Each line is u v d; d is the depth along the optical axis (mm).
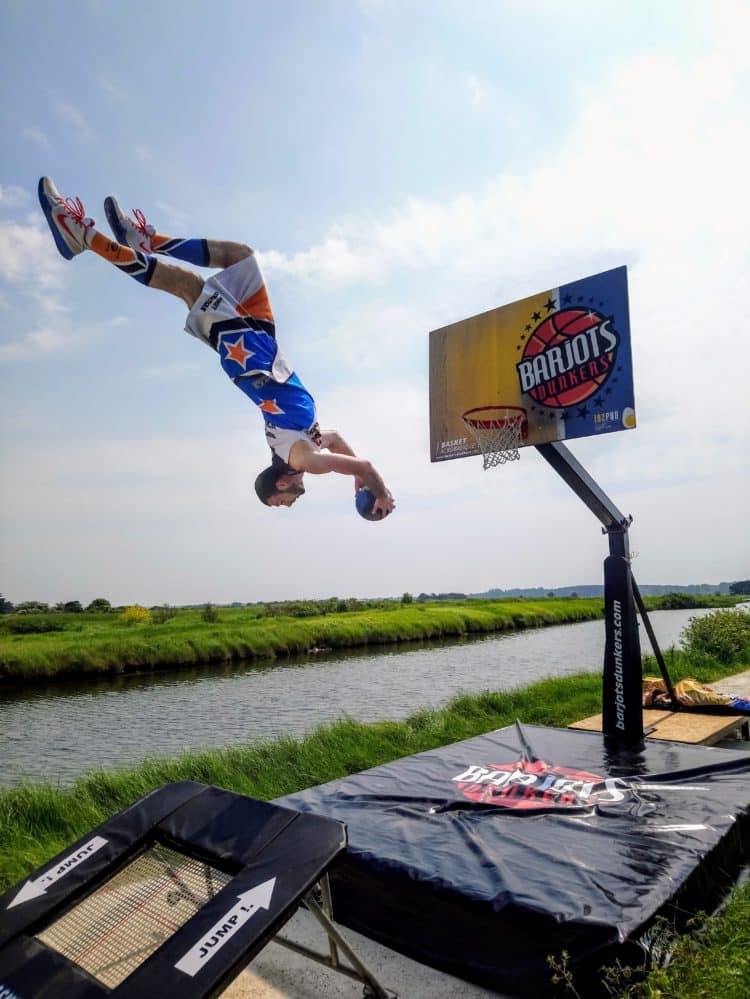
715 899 3254
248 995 2918
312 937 3412
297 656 29109
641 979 2494
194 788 3059
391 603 68812
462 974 2971
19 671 21766
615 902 2787
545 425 6160
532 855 3324
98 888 2604
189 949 2094
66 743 12578
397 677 20922
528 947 2770
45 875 2664
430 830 3717
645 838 3475
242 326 4000
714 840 3438
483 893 2932
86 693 19234
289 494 4238
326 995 2904
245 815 2758
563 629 47469
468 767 4895
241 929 2127
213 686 20156
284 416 4004
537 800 4145
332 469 3779
